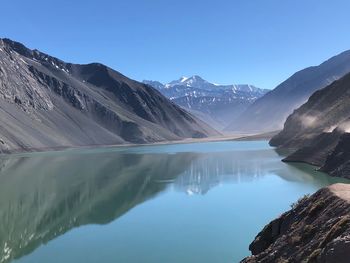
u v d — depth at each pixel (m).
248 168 82.75
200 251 33.03
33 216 47.38
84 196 58.31
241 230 38.34
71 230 41.31
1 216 47.56
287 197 51.75
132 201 54.25
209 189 60.69
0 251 35.53
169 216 45.06
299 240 21.58
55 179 74.81
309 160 84.00
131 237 37.81
